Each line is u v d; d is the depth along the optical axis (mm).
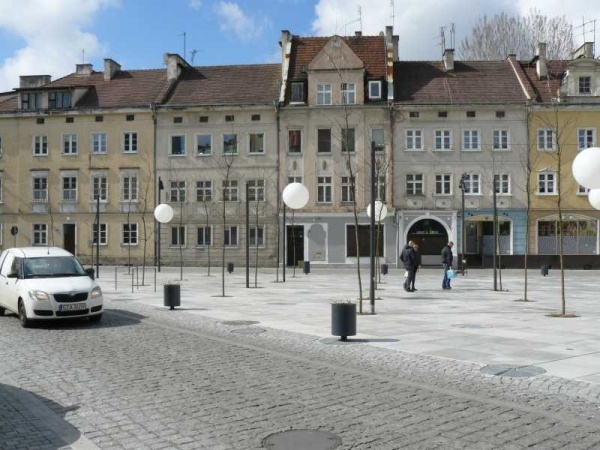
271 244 48031
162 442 6043
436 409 7137
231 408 7254
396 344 11711
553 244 46125
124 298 22109
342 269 45719
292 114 47969
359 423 6594
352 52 47594
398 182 46969
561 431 6258
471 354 10586
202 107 48594
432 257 46938
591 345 11391
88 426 6602
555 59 55906
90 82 53469
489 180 46344
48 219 50750
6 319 16250
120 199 49969
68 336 13148
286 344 11891
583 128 45938
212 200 48875
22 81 54781
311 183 47656
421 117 46906
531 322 14742
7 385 8547
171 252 49219
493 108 46375
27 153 51125
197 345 11836
